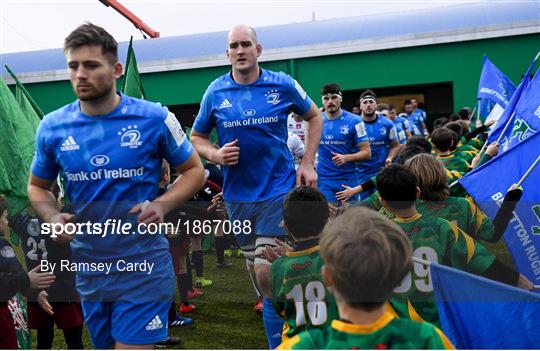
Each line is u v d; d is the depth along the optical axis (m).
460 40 13.84
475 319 2.44
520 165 3.33
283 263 2.57
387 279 1.62
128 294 2.51
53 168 2.54
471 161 5.54
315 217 2.50
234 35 3.60
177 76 15.58
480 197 3.35
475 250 2.71
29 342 3.35
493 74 7.93
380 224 1.68
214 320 3.90
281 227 3.04
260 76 3.68
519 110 4.25
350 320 1.69
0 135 3.76
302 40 15.62
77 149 2.41
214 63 15.21
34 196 2.55
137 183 2.44
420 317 2.51
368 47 14.31
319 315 2.52
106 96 2.39
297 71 14.83
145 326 2.49
